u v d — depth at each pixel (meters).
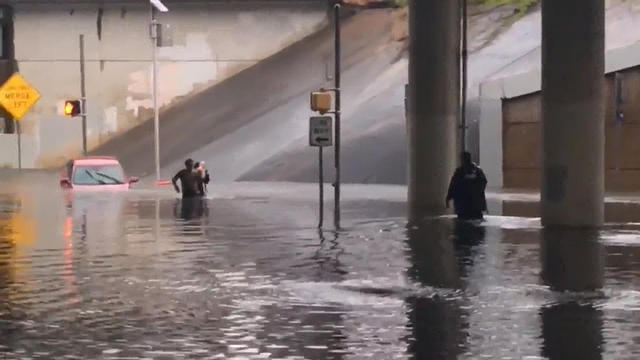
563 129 50.75
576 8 49.97
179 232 50.03
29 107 115.50
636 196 77.81
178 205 70.56
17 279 33.34
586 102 50.50
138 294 30.02
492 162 89.25
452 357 21.08
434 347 22.08
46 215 62.16
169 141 119.56
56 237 47.97
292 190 88.88
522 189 86.69
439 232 48.91
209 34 129.25
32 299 29.19
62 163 129.88
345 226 52.66
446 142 65.75
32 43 131.88
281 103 118.56
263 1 128.62
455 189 56.00
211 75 129.38
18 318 26.08
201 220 57.31
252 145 111.12
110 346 22.53
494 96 88.88
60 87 130.88
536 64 102.19
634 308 26.92
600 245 42.56
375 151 101.19
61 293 30.33
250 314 26.47
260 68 126.56
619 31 100.81
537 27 111.06
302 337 23.33
